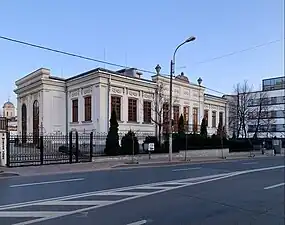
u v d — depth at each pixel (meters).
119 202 9.98
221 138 38.72
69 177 16.23
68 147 26.69
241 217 8.51
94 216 8.16
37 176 16.77
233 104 62.66
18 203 9.70
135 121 36.78
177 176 17.14
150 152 29.95
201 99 46.56
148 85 38.28
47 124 36.59
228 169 21.84
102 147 29.80
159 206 9.50
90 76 34.28
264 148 49.50
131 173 18.44
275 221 8.20
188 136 35.62
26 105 42.66
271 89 85.94
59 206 9.32
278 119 83.75
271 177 17.52
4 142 21.16
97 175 17.20
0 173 17.59
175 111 41.59
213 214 8.72
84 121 35.16
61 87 38.00
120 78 35.16
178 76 43.50
